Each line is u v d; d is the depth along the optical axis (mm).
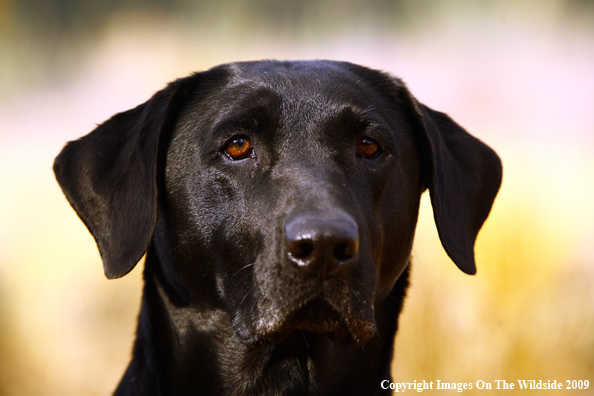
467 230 5805
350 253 4152
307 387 5219
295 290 4297
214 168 4984
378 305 5285
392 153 5199
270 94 5055
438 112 6203
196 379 5305
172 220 5219
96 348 9906
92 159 5449
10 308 10484
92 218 5316
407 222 5383
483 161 6230
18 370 9461
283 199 4516
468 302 9367
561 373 8742
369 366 5488
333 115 5004
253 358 5137
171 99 5281
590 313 8875
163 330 5406
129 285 10969
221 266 4973
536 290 9219
